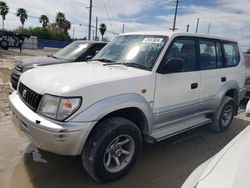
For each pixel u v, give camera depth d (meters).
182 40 4.21
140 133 3.48
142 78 3.50
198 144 4.76
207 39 4.78
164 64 3.80
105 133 3.07
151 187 3.30
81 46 7.82
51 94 2.98
